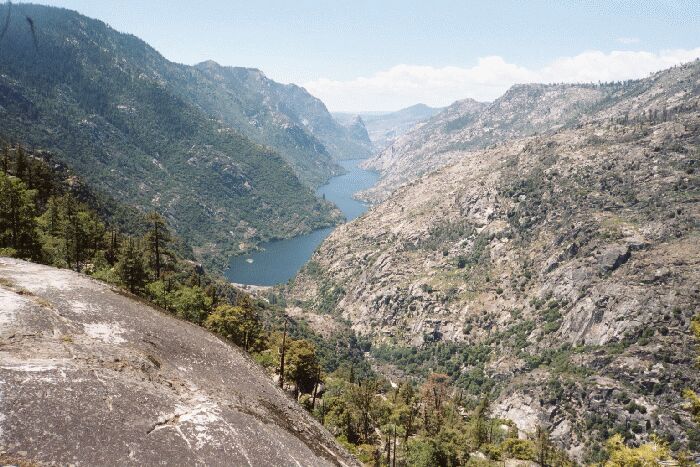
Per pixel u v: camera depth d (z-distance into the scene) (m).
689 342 193.50
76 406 14.30
